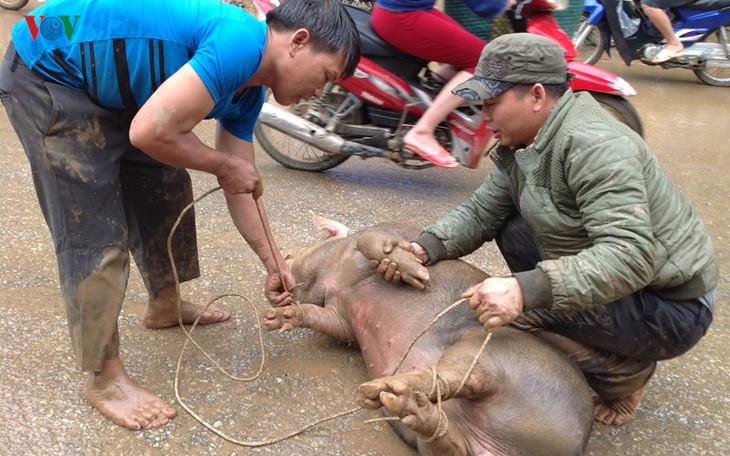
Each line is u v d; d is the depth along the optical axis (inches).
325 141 179.2
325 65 88.8
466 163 176.7
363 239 109.0
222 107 92.0
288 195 180.9
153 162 105.6
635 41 305.1
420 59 173.2
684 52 309.6
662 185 89.5
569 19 183.6
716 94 312.8
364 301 112.3
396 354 104.3
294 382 109.8
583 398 90.0
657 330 93.4
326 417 102.5
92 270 93.0
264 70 89.1
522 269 110.6
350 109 178.9
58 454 91.3
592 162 84.9
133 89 88.7
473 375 86.8
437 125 173.5
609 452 100.6
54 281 131.2
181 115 82.8
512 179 99.1
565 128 87.9
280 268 114.4
